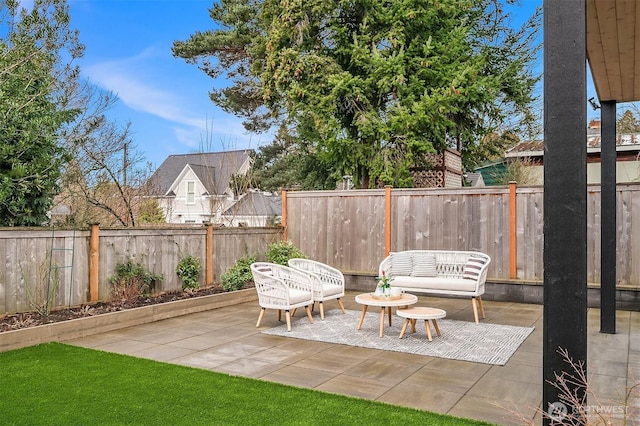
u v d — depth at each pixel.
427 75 11.11
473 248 8.70
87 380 4.14
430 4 10.96
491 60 13.93
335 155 11.71
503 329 6.21
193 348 5.25
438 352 5.11
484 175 18.50
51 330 5.42
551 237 2.58
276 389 3.95
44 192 7.58
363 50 11.09
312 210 10.13
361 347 5.32
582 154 2.52
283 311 7.45
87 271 6.63
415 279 7.12
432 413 3.46
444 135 11.41
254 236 9.55
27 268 5.94
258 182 17.62
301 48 11.91
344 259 9.82
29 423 3.27
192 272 7.96
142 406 3.57
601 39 4.45
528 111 15.07
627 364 4.66
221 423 3.28
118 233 7.04
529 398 3.79
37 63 8.57
